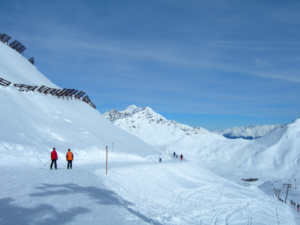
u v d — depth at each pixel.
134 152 43.75
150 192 20.02
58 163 23.86
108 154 34.56
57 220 7.56
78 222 7.64
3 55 49.44
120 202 11.34
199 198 23.83
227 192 30.45
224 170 101.44
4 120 26.92
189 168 36.81
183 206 19.34
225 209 22.23
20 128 27.34
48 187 11.67
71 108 49.41
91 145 34.41
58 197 10.13
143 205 13.23
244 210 24.00
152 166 28.75
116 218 8.59
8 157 20.20
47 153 25.22
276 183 71.94
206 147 149.25
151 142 175.38
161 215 11.42
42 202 9.20
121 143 47.88
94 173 17.59
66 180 13.89
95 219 8.12
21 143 23.09
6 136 23.05
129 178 21.14
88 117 52.53
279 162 105.44
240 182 79.44
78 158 29.08
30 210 8.19
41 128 33.31
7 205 8.45
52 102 44.97
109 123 64.38
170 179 27.16
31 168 18.39
